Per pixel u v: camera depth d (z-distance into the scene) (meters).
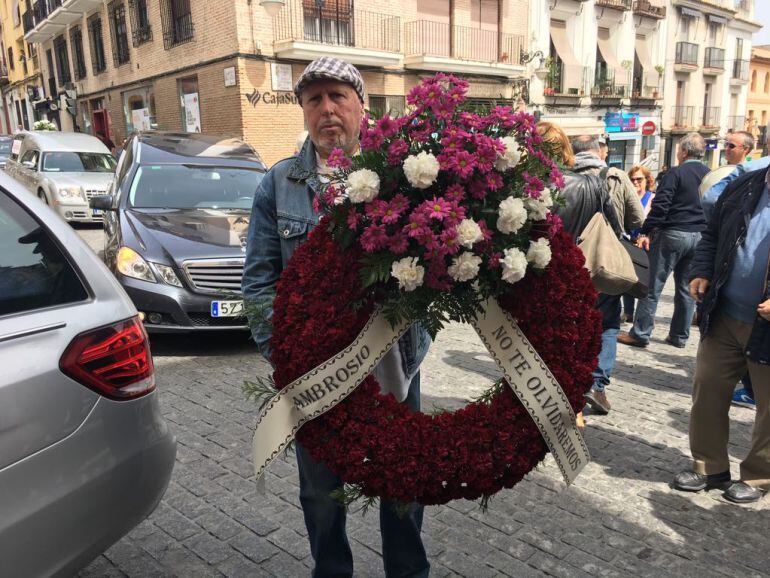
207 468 3.33
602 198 3.54
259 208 2.03
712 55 28.20
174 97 17.27
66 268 1.98
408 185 1.56
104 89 21.78
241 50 14.12
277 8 13.42
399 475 1.61
